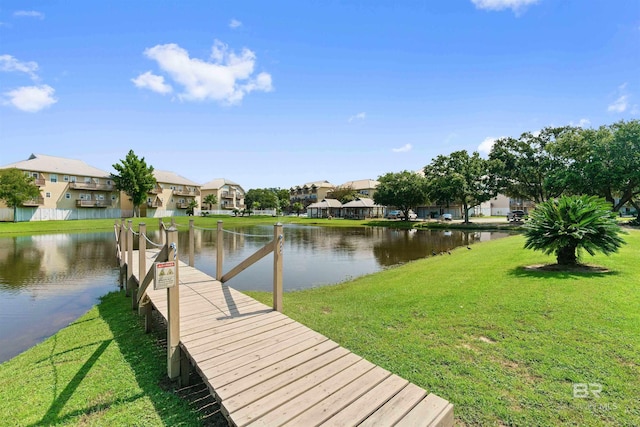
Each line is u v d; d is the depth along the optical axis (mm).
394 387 2734
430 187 36656
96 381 3602
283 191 82625
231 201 64125
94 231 28672
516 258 9359
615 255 8562
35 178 37344
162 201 51594
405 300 6145
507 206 63000
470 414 2707
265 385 2744
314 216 61750
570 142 25891
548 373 3221
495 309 5023
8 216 35625
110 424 2805
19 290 8961
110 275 10930
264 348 3453
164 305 4875
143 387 3436
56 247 18203
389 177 46531
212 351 3365
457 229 30578
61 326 6234
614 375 3100
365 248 18203
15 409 3123
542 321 4395
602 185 22766
